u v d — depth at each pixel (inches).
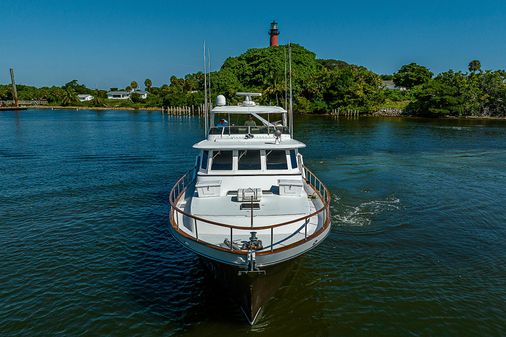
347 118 3363.7
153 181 1039.0
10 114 4564.5
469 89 3312.0
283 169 525.0
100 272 528.7
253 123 636.1
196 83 5639.8
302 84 3971.5
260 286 397.4
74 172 1148.5
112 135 2197.3
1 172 1138.0
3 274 519.5
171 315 433.1
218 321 422.9
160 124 3053.6
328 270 531.8
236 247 393.7
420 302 454.3
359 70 4242.1
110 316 429.7
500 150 1555.1
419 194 892.0
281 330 409.4
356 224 698.8
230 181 518.3
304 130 2335.1
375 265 545.3
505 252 583.5
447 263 549.3
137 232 671.1
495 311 435.8
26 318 425.4
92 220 726.5
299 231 435.5
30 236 649.0
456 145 1699.1
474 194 892.0
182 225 459.2
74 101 6299.2
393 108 3686.0
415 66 4279.0
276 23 4958.2
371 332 404.2
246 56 4785.9
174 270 537.0
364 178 1053.2
